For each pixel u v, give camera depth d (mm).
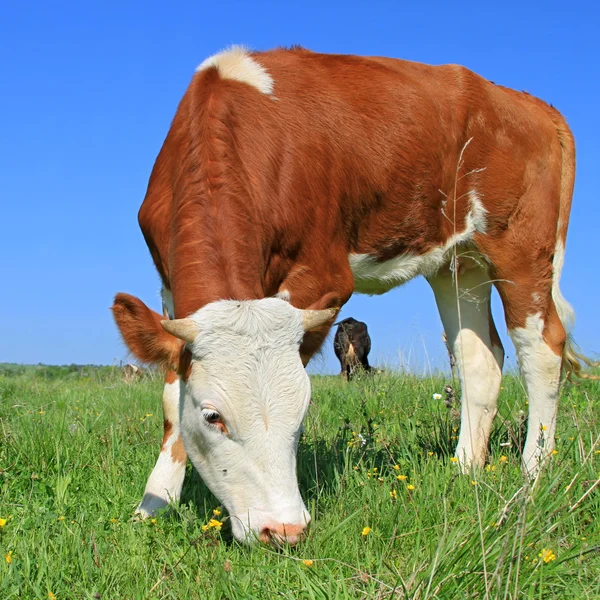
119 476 2939
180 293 2541
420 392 4047
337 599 2059
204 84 2852
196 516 2598
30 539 2357
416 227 3184
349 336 6957
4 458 3002
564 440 3135
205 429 2383
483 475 2764
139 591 2162
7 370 8148
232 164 2713
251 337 2365
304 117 2930
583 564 2203
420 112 3137
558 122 3502
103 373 6934
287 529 2287
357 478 2730
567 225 3484
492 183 3270
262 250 2723
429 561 2174
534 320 3311
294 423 2352
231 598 2119
